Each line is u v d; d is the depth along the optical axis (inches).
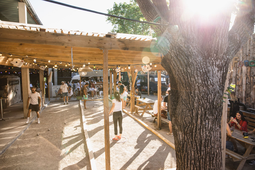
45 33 116.2
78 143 212.7
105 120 138.3
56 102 548.1
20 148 196.4
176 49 93.0
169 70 106.8
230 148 177.2
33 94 294.2
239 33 99.3
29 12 335.6
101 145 206.7
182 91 95.8
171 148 198.2
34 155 179.6
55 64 378.9
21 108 429.7
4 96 439.5
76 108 442.6
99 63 335.3
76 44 123.8
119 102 222.1
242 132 181.9
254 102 247.6
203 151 92.6
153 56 229.9
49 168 154.9
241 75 268.5
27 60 286.0
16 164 160.6
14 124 285.6
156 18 109.3
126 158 175.0
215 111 92.8
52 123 301.1
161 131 259.9
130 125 290.5
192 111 91.8
